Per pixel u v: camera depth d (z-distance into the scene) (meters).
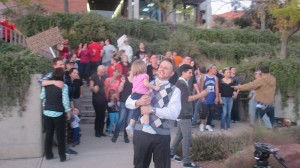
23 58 8.81
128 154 8.81
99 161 8.21
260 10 23.31
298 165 6.63
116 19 22.28
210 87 11.95
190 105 7.46
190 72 7.31
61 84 7.98
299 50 21.58
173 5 28.17
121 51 14.55
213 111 12.23
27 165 7.95
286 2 15.20
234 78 12.91
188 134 7.51
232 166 7.12
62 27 20.78
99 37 20.23
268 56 19.22
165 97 5.14
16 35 13.23
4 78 8.44
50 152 8.34
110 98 10.76
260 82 10.91
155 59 12.17
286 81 13.35
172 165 7.82
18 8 21.12
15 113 8.53
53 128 8.21
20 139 8.56
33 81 8.58
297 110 13.30
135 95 5.57
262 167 5.86
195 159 8.25
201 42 21.86
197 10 33.59
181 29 23.95
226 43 23.50
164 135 5.16
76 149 9.30
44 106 8.12
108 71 12.38
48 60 10.40
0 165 7.99
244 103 14.30
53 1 26.70
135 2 29.17
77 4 27.39
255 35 24.89
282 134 8.84
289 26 15.93
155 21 23.52
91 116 13.03
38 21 20.59
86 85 14.99
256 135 8.67
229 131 11.22
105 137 10.66
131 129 6.53
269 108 10.99
